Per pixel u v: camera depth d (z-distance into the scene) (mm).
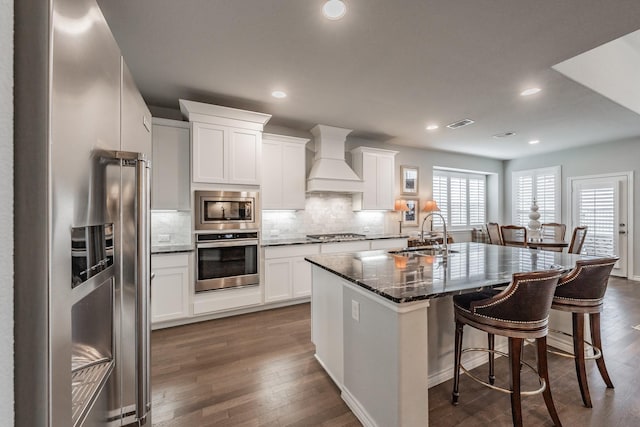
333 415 1771
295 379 2141
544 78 2791
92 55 771
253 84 2889
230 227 3350
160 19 1924
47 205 528
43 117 522
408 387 1420
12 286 469
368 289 1568
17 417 503
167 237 3520
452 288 1535
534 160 6508
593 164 5535
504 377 2152
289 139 3979
